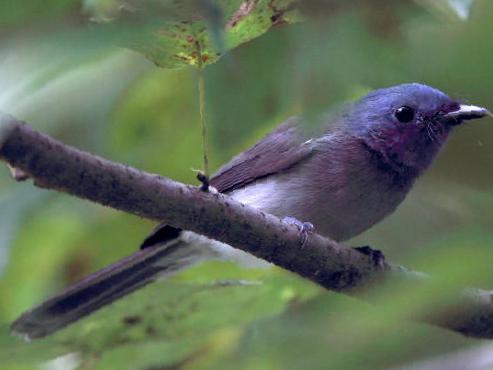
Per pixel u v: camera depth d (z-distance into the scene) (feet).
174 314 29.60
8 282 45.88
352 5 17.33
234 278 44.50
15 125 21.35
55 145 22.29
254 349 24.41
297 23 21.44
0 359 30.30
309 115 16.62
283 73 28.91
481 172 32.99
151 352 30.63
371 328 14.85
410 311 14.35
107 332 29.94
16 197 42.27
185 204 25.52
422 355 17.58
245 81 30.71
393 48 19.83
